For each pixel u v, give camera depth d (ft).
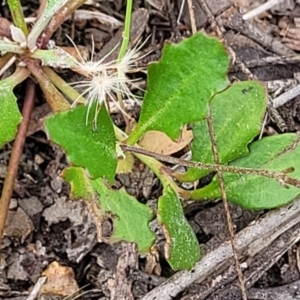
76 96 0.42
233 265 0.40
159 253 0.43
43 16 0.37
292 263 0.43
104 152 0.35
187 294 0.41
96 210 0.38
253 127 0.39
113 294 0.42
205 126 0.40
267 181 0.39
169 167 0.43
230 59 0.35
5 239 0.43
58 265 0.43
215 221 0.43
